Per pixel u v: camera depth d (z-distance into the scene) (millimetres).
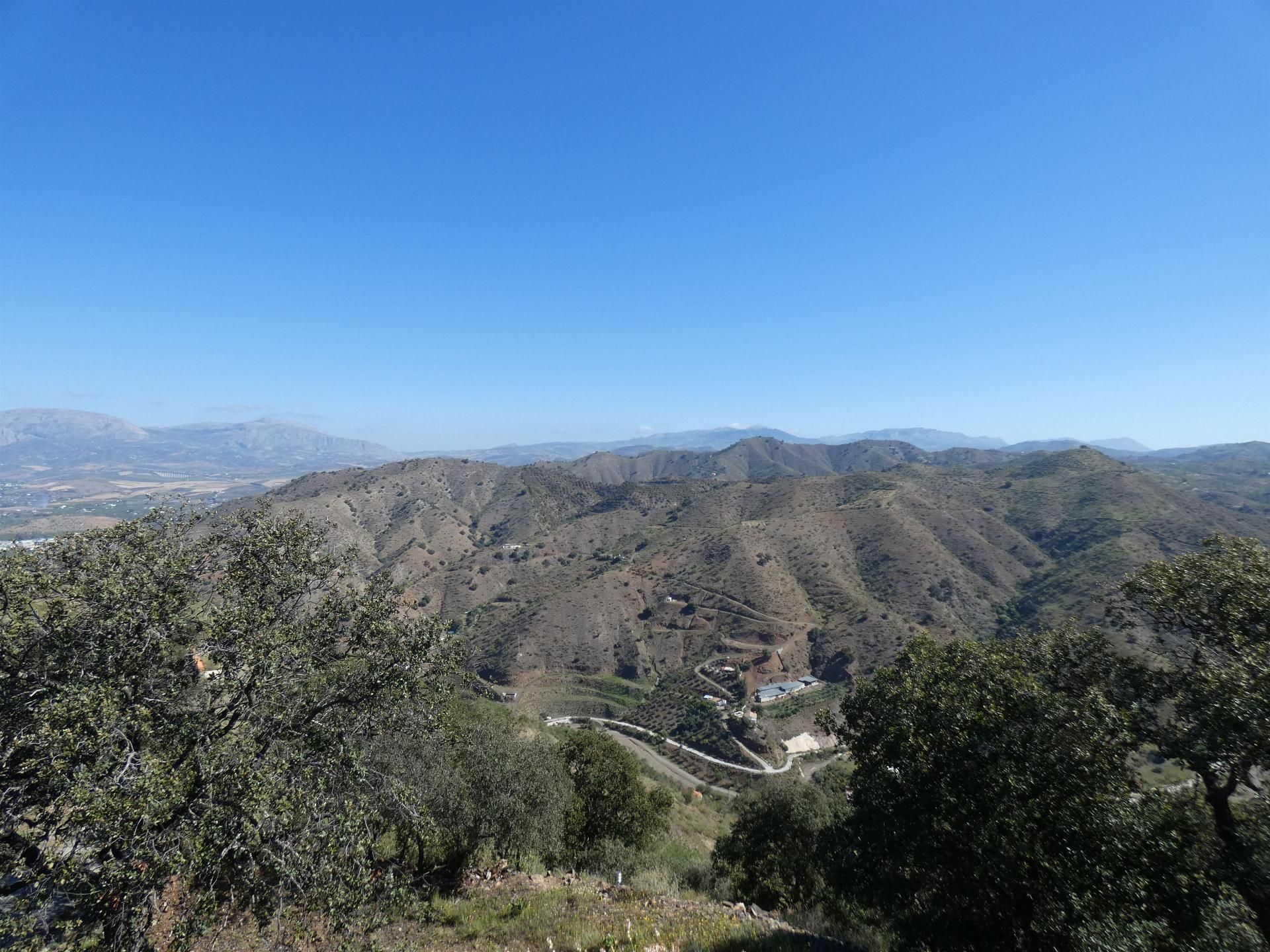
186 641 10000
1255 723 9547
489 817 16562
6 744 7977
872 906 13742
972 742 11305
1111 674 13016
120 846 7496
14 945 7012
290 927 9461
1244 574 11641
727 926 12164
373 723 10758
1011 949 11016
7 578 8570
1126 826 10031
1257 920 9523
